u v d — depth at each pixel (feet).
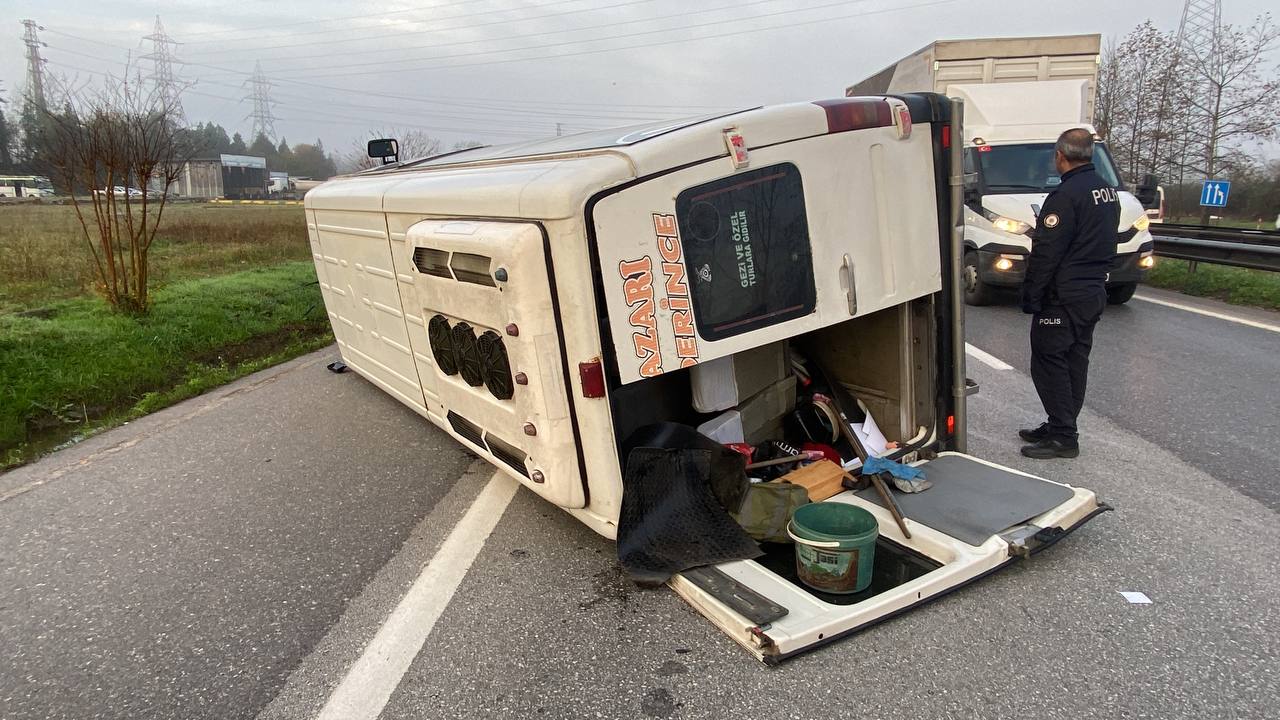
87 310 31.94
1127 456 15.39
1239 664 8.80
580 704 8.52
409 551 12.53
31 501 15.33
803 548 10.18
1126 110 75.51
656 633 9.78
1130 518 12.60
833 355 14.88
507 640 9.84
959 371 13.64
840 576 9.95
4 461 18.30
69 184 31.73
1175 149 73.77
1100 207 14.16
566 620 10.21
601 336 9.88
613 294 9.75
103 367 24.53
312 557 12.48
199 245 62.59
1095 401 19.03
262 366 26.96
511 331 10.32
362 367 20.56
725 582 9.98
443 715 8.48
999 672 8.75
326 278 21.13
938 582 9.88
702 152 10.07
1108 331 27.17
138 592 11.59
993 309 32.42
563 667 9.20
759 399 13.16
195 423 20.17
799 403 14.19
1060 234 14.34
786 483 11.73
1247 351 23.59
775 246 10.79
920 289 12.57
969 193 32.89
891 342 13.76
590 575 11.39
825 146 11.01
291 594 11.32
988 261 31.37
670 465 10.84
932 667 8.86
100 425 20.75
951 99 12.41
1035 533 10.78
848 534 10.52
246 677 9.39
